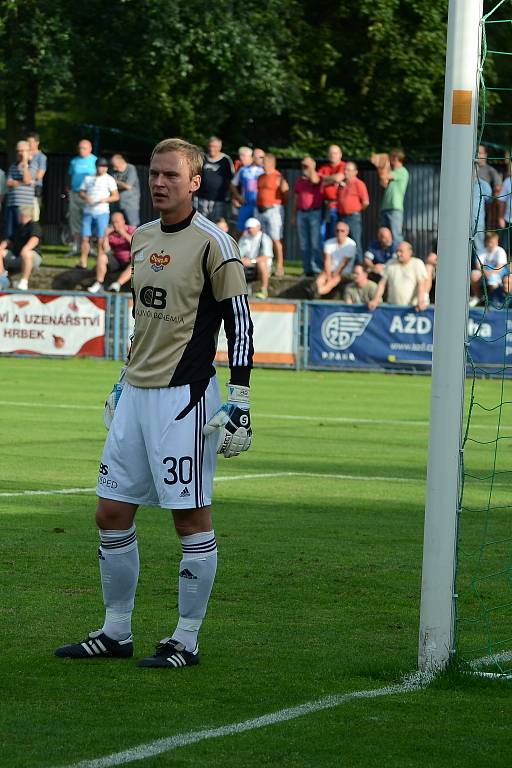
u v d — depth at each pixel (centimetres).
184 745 1467
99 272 8731
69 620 2081
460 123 1745
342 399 6347
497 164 8575
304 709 1614
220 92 12138
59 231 10888
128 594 1869
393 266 7831
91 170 9419
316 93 13862
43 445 4425
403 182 8531
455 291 1745
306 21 13888
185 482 1800
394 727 1549
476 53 1747
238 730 1526
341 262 8581
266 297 8650
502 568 2623
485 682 1741
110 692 1684
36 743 1467
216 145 8650
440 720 1581
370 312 7769
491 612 2239
